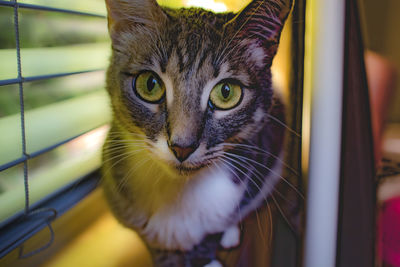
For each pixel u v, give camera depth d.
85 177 0.25
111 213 0.24
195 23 0.24
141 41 0.24
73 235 0.23
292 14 0.22
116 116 0.25
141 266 0.24
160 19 0.23
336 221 0.23
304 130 0.23
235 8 0.24
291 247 0.24
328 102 0.22
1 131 0.23
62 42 0.26
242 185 0.24
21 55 0.24
